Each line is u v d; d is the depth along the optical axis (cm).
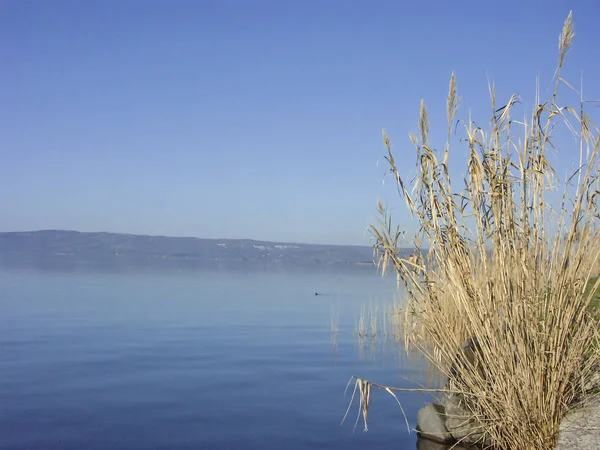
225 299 3334
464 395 632
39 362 1420
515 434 564
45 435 870
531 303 557
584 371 578
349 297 3575
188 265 10200
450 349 615
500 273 570
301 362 1450
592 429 542
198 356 1531
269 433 881
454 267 590
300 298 3491
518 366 558
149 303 2944
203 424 930
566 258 561
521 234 571
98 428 906
